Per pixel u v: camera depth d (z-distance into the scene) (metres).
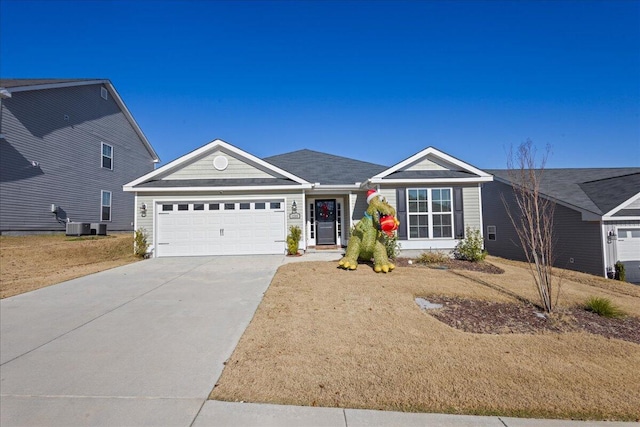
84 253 13.51
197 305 6.66
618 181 15.55
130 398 3.54
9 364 4.30
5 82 16.64
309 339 4.91
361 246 9.80
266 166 14.01
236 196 13.34
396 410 3.32
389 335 5.05
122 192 22.86
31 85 15.97
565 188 16.48
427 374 3.95
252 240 13.34
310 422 3.14
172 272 9.84
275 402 3.45
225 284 8.30
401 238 13.00
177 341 4.96
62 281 8.77
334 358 4.33
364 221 9.86
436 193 13.20
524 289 7.90
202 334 5.22
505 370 4.05
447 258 11.94
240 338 5.04
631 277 13.46
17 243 14.01
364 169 16.86
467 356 4.41
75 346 4.83
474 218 13.20
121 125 22.88
